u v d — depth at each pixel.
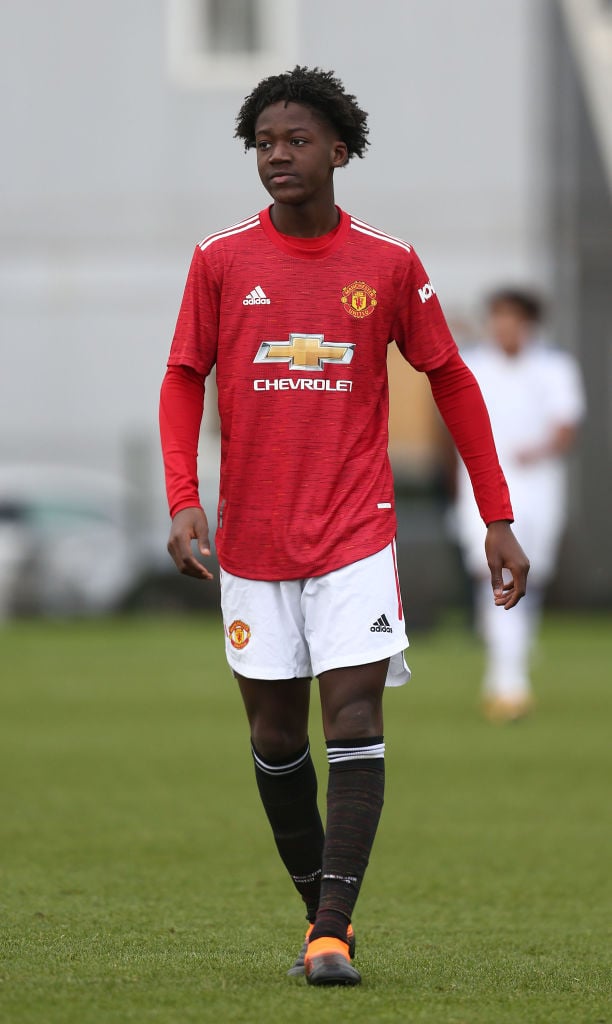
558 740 38.31
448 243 85.75
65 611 71.94
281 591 16.73
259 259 16.75
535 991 16.16
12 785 31.62
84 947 17.91
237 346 16.75
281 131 16.64
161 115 87.38
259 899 21.50
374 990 15.88
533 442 41.44
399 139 86.06
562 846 26.03
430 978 16.75
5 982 15.73
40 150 87.69
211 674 51.88
